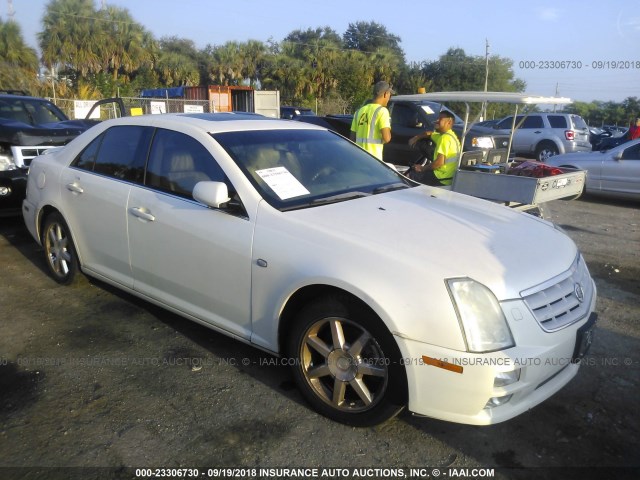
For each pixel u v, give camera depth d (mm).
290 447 2863
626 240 7090
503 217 3539
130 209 3932
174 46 62062
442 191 4137
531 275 2799
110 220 4121
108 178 4215
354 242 2912
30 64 33188
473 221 3344
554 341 2701
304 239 3041
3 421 3053
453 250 2867
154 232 3768
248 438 2930
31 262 5629
